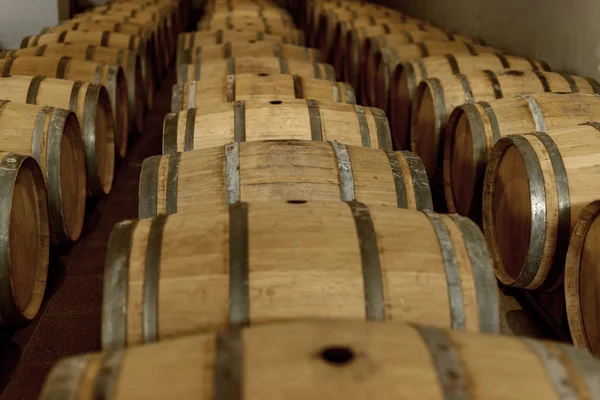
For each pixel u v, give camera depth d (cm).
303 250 259
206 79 562
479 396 184
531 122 482
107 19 1102
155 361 195
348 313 247
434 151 594
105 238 596
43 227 434
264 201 323
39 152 460
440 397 182
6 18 1185
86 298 495
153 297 249
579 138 395
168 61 1391
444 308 255
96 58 765
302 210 281
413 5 1489
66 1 1265
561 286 412
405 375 187
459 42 836
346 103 505
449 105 577
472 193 498
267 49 774
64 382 185
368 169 370
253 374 185
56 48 767
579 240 356
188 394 181
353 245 262
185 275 253
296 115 455
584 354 206
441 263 263
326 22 1283
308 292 249
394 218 282
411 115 695
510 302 490
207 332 244
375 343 200
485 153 486
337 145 381
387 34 945
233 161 363
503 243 442
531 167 383
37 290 425
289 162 364
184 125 450
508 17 875
